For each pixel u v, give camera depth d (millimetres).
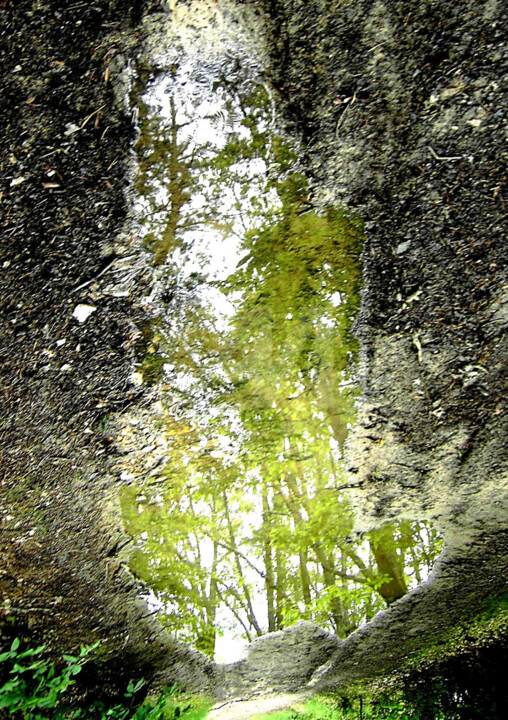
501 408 2598
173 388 2770
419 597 3119
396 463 2830
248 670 3535
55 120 2289
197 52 2346
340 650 3447
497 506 2770
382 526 3037
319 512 3074
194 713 3283
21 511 2723
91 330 2564
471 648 3039
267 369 2850
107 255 2496
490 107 2229
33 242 2393
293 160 2516
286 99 2410
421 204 2412
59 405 2621
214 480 2994
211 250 2688
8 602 2801
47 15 2174
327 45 2268
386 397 2732
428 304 2539
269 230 2684
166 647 3230
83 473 2746
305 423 2891
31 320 2479
